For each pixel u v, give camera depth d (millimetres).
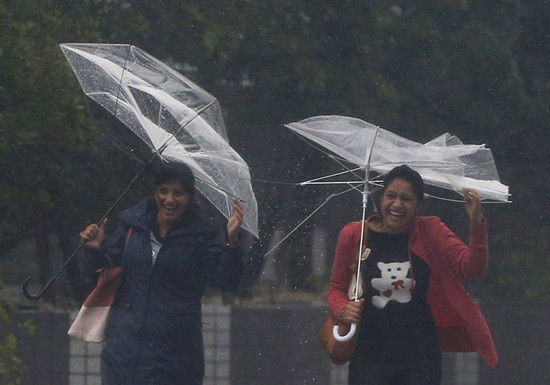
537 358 44531
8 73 32781
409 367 20688
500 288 66312
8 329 38438
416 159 20875
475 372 43031
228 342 41531
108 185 45375
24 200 38000
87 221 45625
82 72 20719
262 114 55906
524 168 62750
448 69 57375
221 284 20656
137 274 20922
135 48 21094
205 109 20812
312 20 54969
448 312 20828
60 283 51719
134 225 21031
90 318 21312
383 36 56094
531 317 44594
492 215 65812
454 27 57656
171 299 20875
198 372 21281
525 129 60500
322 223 58594
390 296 20578
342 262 21094
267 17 52094
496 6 58719
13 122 33031
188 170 20812
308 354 41906
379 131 21141
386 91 55656
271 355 41688
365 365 20797
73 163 42094
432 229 20656
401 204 20406
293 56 53594
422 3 57188
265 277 62031
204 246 20844
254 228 21234
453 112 57750
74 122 33344
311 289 61531
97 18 43906
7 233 45906
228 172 20672
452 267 20578
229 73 54438
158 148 20594
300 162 57188
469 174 21828
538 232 66188
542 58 62875
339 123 21406
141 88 20703
